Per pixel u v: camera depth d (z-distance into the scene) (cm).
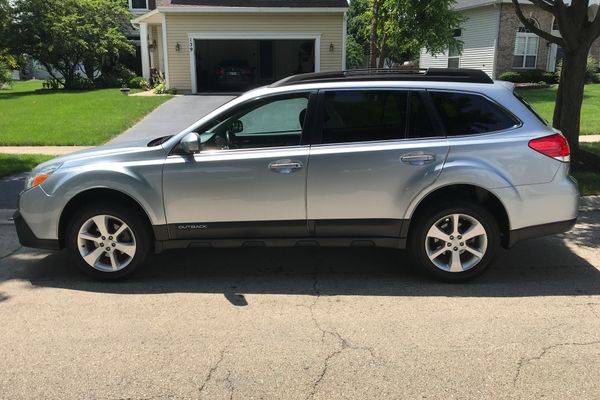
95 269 482
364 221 465
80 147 1158
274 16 2053
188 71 2123
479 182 451
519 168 454
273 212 465
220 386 323
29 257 557
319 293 461
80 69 2866
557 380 327
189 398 311
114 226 478
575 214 471
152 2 3055
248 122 473
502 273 504
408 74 482
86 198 484
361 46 4484
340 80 476
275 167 456
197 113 1590
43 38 2397
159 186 461
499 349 363
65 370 341
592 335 382
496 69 2611
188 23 2067
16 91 2491
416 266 488
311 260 545
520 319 407
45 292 466
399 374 334
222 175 459
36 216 476
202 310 429
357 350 363
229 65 2259
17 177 890
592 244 584
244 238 474
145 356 357
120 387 323
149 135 1277
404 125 463
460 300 444
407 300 445
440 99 466
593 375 332
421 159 454
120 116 1510
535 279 489
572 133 929
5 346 372
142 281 491
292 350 364
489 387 320
